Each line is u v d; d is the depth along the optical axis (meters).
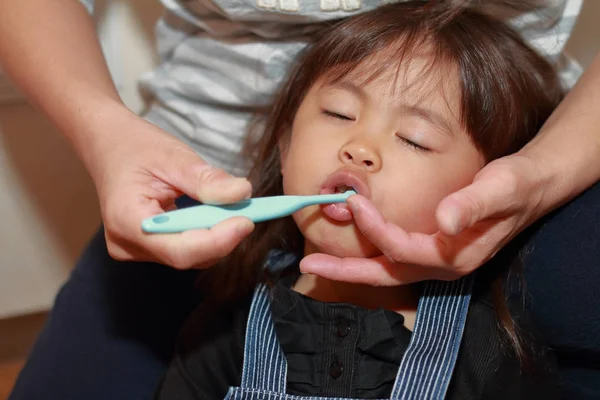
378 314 0.65
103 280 0.85
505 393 0.66
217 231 0.50
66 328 0.83
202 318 0.78
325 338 0.66
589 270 0.67
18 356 1.21
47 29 0.73
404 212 0.62
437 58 0.66
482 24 0.73
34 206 1.05
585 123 0.68
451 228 0.49
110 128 0.63
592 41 1.06
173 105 0.87
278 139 0.77
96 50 0.75
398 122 0.63
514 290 0.71
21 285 1.10
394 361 0.65
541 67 0.79
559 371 0.75
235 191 0.50
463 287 0.67
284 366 0.67
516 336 0.68
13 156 1.01
